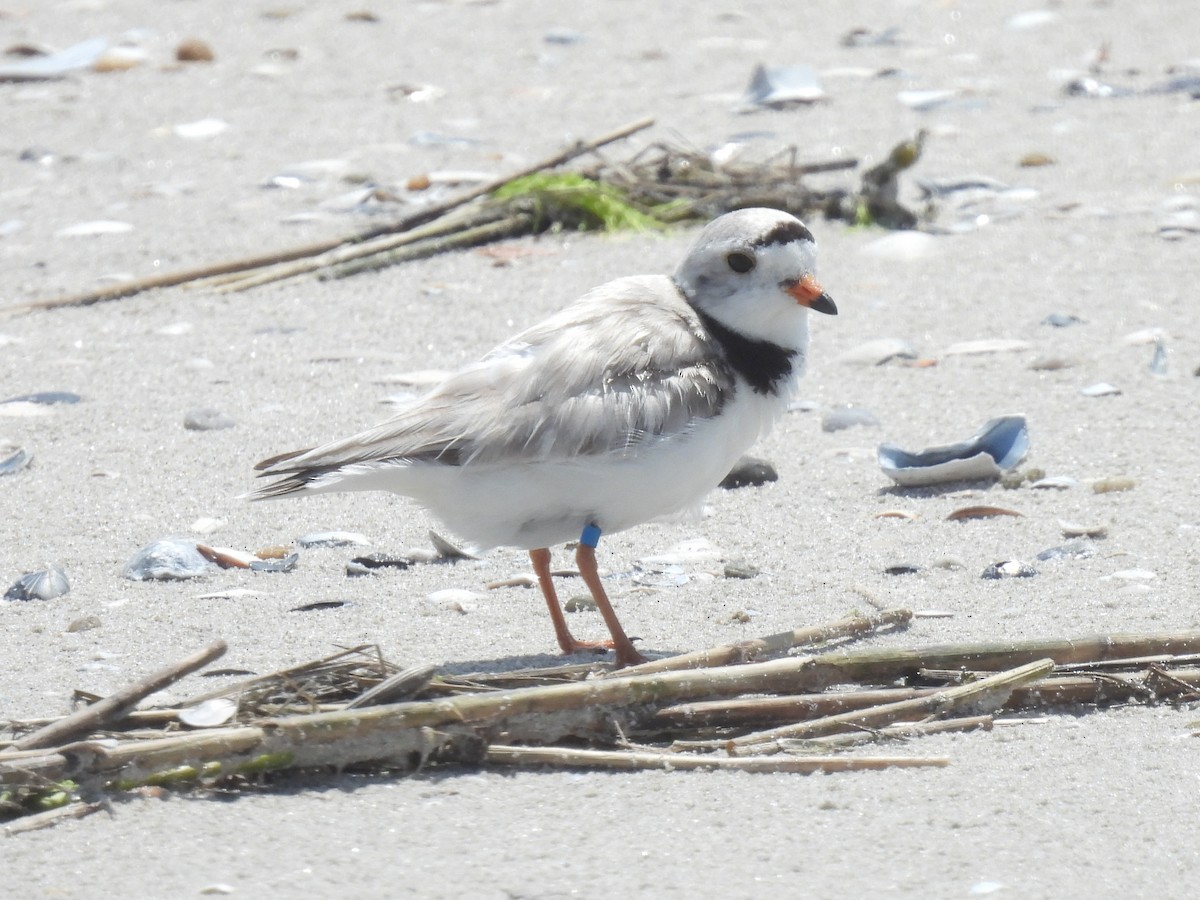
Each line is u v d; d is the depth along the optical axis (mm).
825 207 17359
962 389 13109
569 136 20422
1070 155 19125
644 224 17062
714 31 25656
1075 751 7551
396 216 17406
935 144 19641
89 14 27562
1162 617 9008
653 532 10773
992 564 9945
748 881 6430
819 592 9648
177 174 19500
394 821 6906
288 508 11125
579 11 27156
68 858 6582
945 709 7852
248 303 15383
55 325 14852
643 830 6840
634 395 8398
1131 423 12258
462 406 8367
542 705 7500
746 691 7883
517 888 6379
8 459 11844
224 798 7074
